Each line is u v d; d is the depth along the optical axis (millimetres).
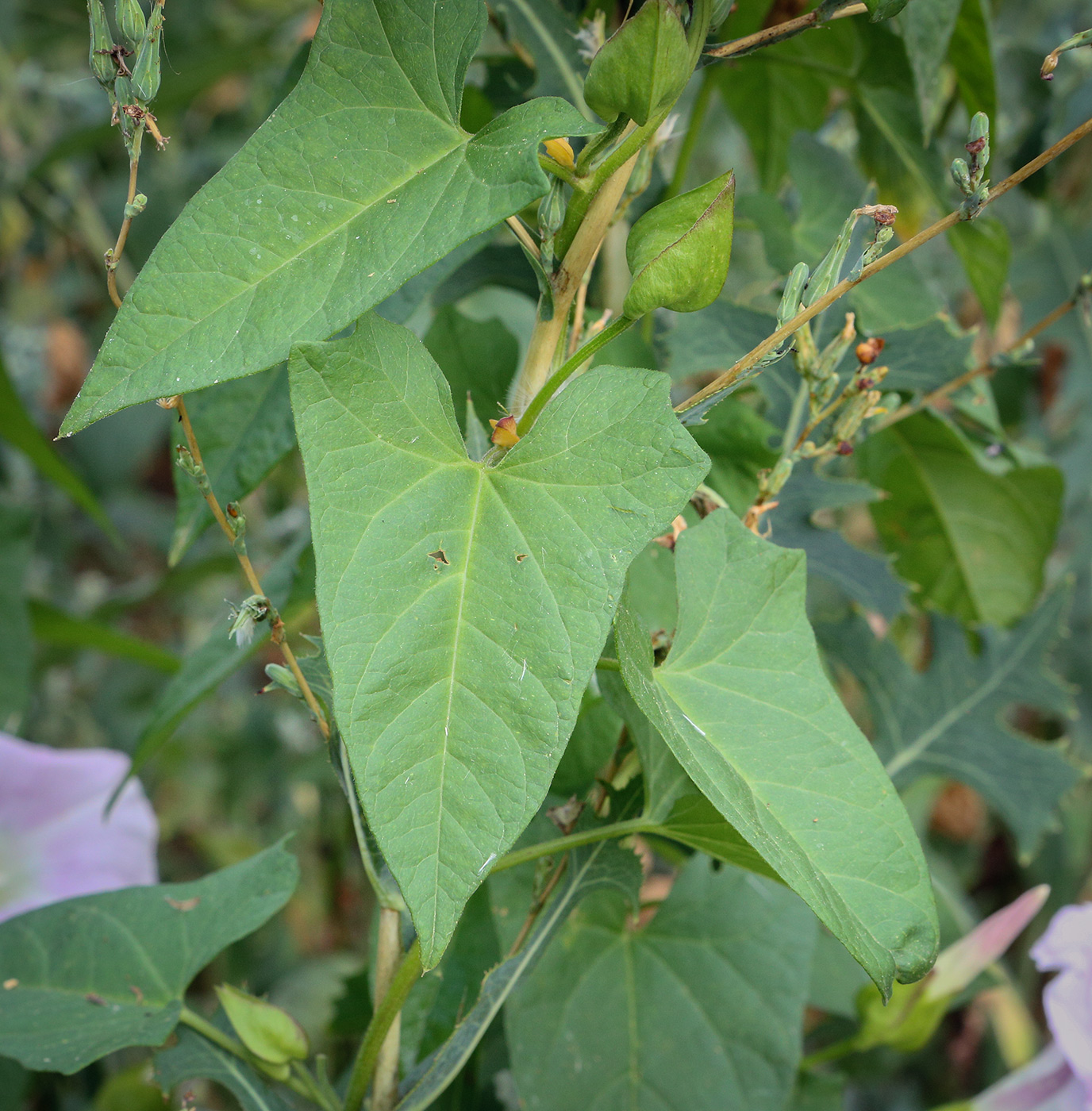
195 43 1055
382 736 329
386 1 350
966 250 518
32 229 1146
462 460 349
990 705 559
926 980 510
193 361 336
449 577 339
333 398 338
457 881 327
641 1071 472
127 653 804
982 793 560
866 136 578
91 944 456
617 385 346
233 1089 430
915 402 520
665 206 355
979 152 353
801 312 369
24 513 719
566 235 379
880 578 502
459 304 604
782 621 385
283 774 1063
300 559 507
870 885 359
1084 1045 479
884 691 566
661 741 397
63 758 595
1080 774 544
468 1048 409
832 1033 667
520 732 332
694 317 492
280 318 339
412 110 351
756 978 484
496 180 337
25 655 719
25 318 1256
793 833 360
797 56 528
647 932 491
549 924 421
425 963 324
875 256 369
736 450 501
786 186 639
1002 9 1014
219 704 1146
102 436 1229
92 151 1211
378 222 344
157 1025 432
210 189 343
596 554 337
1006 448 552
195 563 876
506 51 626
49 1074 688
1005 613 646
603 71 353
